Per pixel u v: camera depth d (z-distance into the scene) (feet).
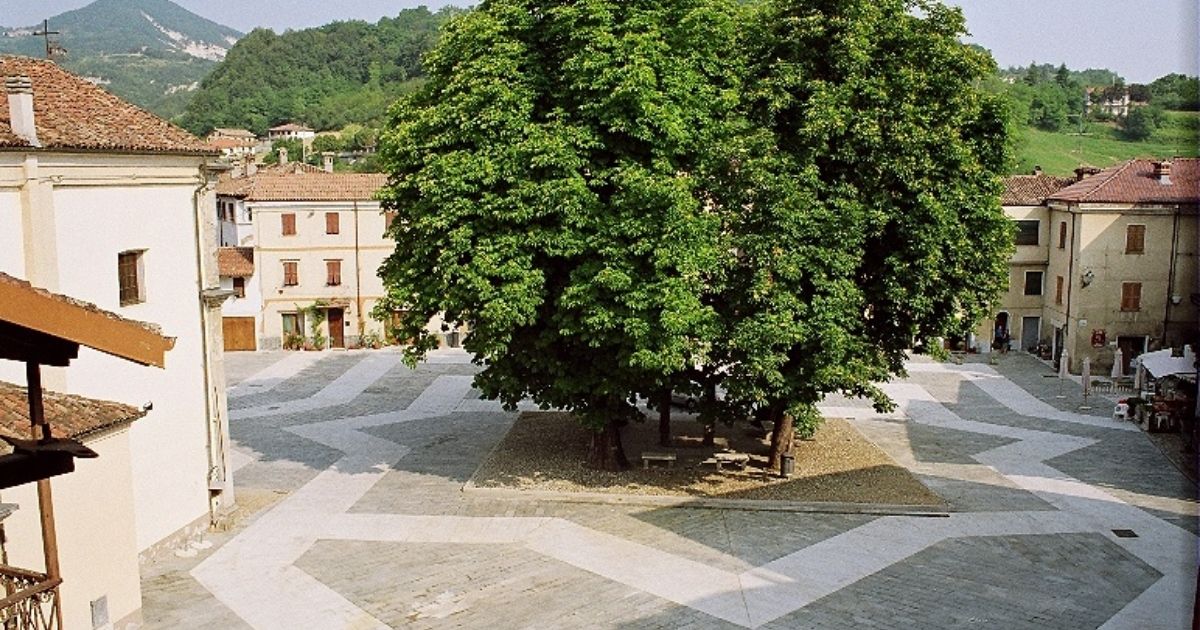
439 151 71.56
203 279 70.23
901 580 60.29
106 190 61.11
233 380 131.75
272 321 163.12
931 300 71.46
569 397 78.13
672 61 68.74
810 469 83.76
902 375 79.10
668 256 66.03
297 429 102.27
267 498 77.61
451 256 68.49
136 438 62.64
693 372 78.54
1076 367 138.92
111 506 50.57
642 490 77.71
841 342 68.74
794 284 69.72
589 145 67.82
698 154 70.23
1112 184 138.41
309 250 163.02
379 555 65.05
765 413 91.20
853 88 69.00
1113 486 80.64
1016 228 76.23
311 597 58.29
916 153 68.18
